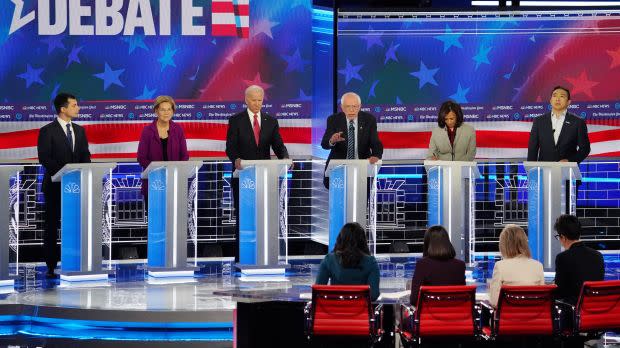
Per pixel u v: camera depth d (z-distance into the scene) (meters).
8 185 13.93
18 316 12.88
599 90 18.56
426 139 18.41
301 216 18.41
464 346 11.18
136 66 17.86
